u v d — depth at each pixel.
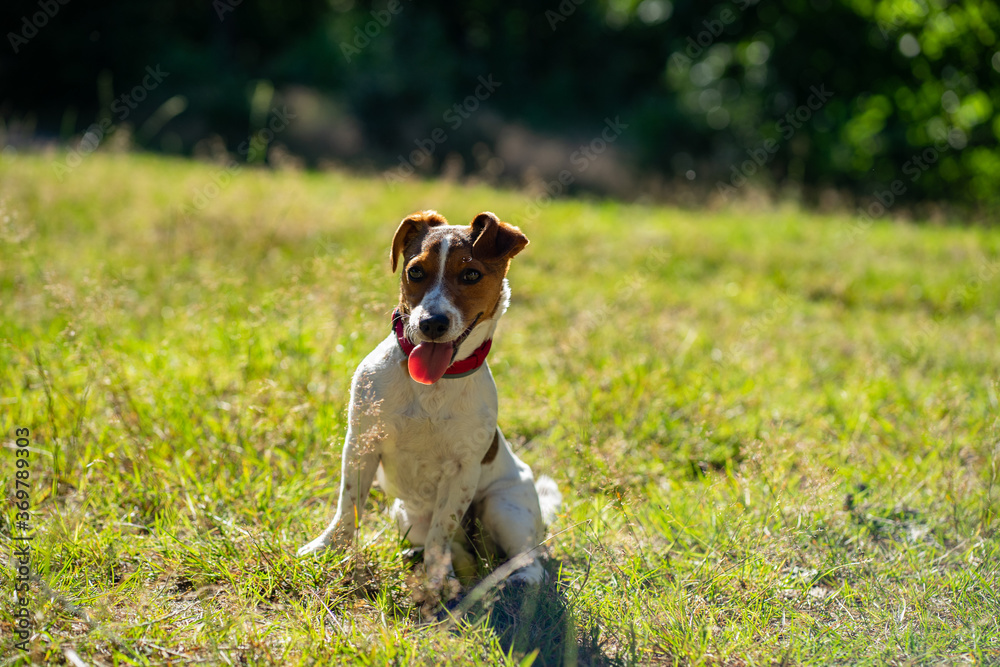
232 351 5.12
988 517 4.01
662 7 24.50
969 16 19.30
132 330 5.66
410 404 3.35
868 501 4.21
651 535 3.90
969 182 19.86
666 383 5.54
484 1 28.88
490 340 3.54
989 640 3.08
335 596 3.26
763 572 3.50
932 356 6.68
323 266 5.16
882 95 20.83
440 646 2.90
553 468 4.56
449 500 3.44
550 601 3.23
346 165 17.44
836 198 15.36
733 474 4.41
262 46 27.12
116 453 4.18
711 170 19.84
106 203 9.70
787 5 20.89
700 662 2.90
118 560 3.38
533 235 10.15
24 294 5.93
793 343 7.03
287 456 4.32
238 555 3.38
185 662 2.73
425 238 3.50
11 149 12.91
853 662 2.96
